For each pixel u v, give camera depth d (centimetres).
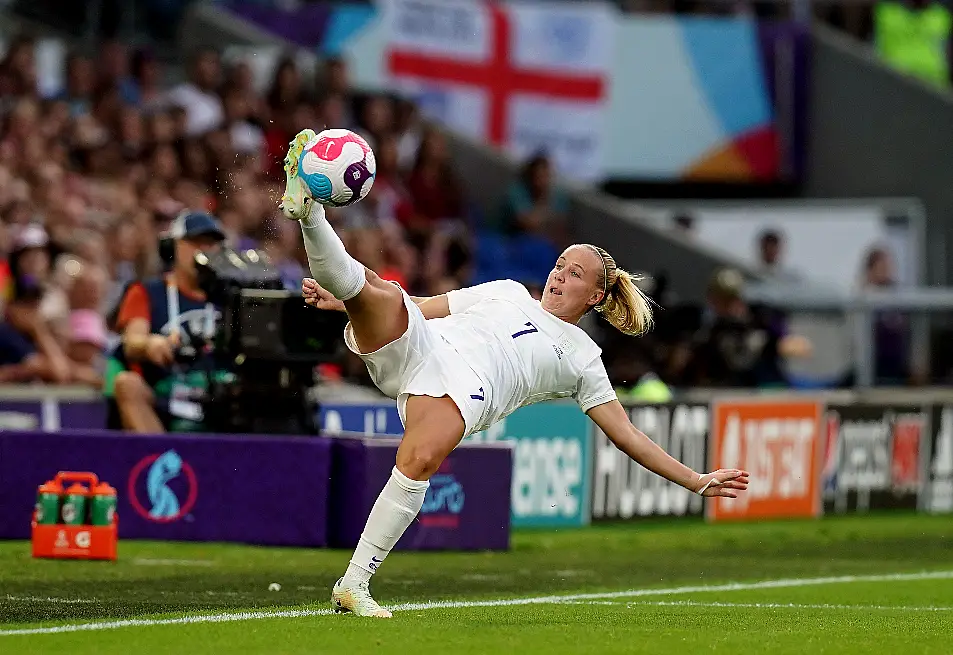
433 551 3478
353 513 3341
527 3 6788
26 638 2062
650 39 6581
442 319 2317
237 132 5516
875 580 3266
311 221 2083
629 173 6600
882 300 5319
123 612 2356
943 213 6619
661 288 5122
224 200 5178
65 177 5047
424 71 6338
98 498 3048
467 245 5497
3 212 4681
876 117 6719
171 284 3553
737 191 6862
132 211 5016
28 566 2925
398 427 4034
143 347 3462
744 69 6688
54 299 4369
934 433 5106
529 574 3166
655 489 4406
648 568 3388
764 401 4609
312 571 2988
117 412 3584
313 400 3547
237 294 3297
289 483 3372
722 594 2928
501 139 6431
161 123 5353
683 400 4403
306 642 2023
